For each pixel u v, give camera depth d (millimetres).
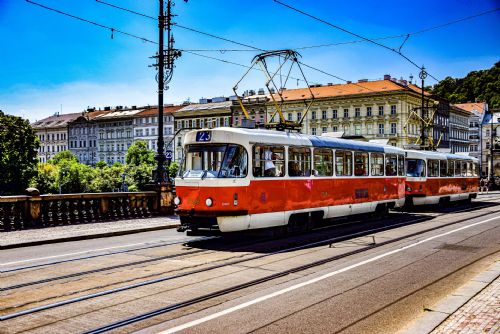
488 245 12984
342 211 16984
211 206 12648
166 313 6840
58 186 87000
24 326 6281
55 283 8539
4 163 66125
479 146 109250
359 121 82000
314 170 15578
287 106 86875
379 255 11367
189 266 9992
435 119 90188
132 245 13109
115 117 122062
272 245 12852
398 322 6504
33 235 14422
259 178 13258
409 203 24375
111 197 18781
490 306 6762
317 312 6898
